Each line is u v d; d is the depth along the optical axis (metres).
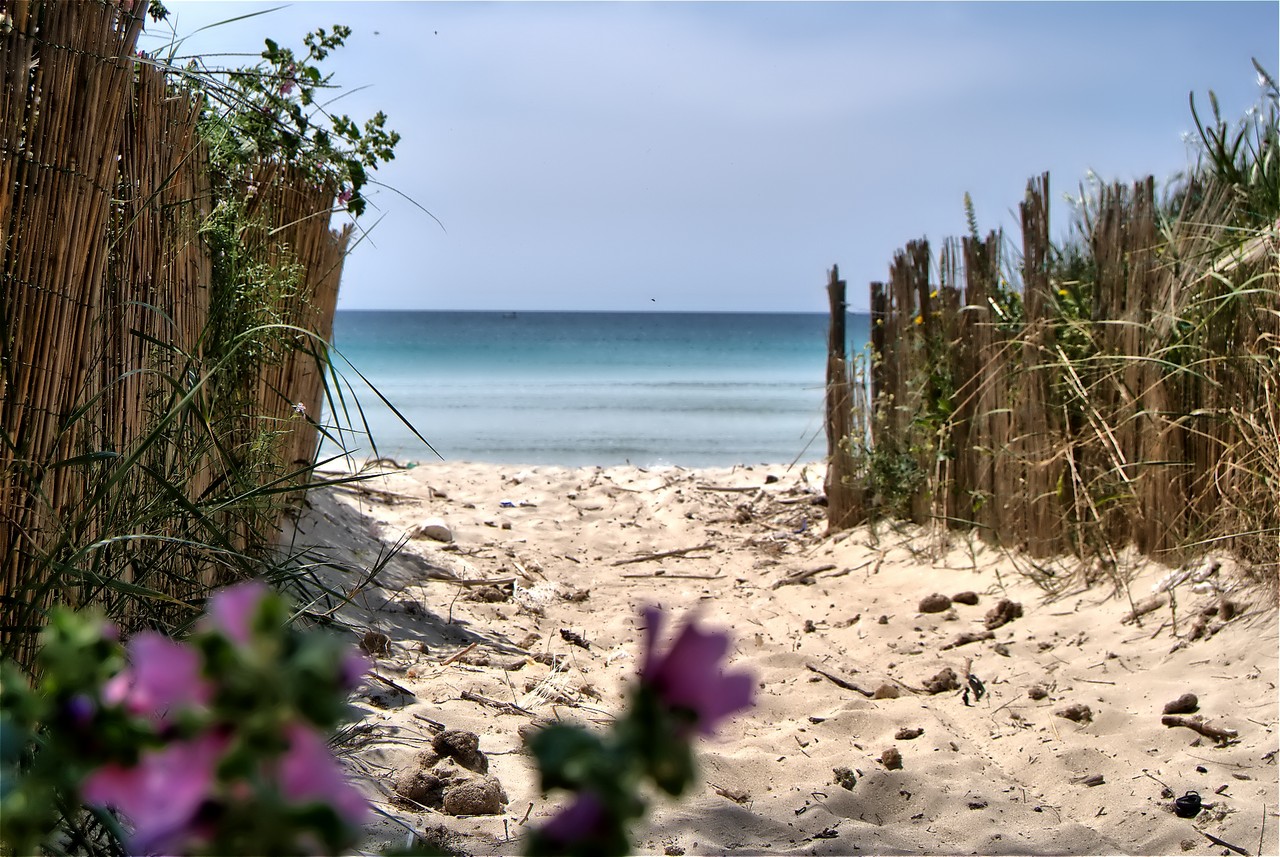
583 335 74.50
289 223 5.14
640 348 53.84
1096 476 5.68
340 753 3.43
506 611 5.66
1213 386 5.09
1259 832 3.25
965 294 6.66
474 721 3.97
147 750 0.72
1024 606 5.51
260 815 0.62
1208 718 3.96
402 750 3.55
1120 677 4.50
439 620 5.28
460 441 15.04
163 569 3.32
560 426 17.36
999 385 6.35
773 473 10.14
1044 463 5.85
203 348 4.02
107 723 0.73
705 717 0.66
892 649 5.23
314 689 0.64
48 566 2.53
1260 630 4.48
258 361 4.50
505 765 3.61
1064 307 6.14
